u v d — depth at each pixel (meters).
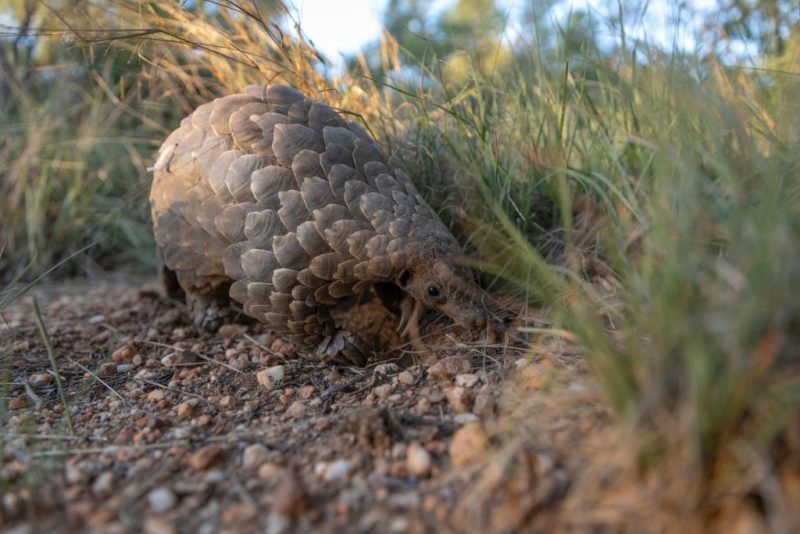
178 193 0.57
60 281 1.00
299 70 0.70
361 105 0.73
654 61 0.63
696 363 0.33
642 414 0.36
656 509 0.34
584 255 0.63
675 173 0.50
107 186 1.05
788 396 0.34
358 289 0.55
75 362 0.63
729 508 0.33
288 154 0.53
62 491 0.40
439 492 0.38
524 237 0.63
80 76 1.04
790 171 0.50
